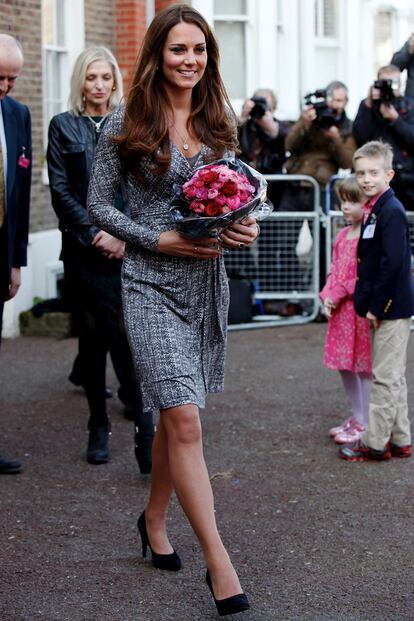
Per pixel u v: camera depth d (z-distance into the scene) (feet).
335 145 44.78
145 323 18.33
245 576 19.99
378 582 19.69
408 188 43.47
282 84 62.23
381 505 23.65
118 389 32.96
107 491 24.72
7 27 43.42
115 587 19.60
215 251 18.07
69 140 26.37
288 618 18.30
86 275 25.86
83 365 26.63
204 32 18.44
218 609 17.75
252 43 59.21
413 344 41.09
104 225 18.63
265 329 44.73
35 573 20.22
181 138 18.63
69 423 30.53
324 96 44.78
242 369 37.09
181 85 18.26
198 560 20.74
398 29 80.02
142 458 25.50
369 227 26.07
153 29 18.30
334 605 18.78
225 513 23.26
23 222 26.50
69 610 18.69
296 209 45.37
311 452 27.55
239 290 44.83
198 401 18.10
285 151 46.14
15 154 25.82
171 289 18.47
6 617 18.42
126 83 54.13
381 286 25.76
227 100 19.17
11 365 37.91
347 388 28.53
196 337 18.75
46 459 27.17
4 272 26.08
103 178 18.78
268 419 30.68
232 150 19.12
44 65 46.85
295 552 21.09
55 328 42.68
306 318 45.85
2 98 24.86
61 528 22.45
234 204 17.62
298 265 45.68
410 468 26.20
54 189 26.32
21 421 30.73
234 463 26.73
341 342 27.91
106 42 53.26
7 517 23.11
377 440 26.48
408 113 43.42
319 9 65.77
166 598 19.15
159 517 20.16
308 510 23.39
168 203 18.52
